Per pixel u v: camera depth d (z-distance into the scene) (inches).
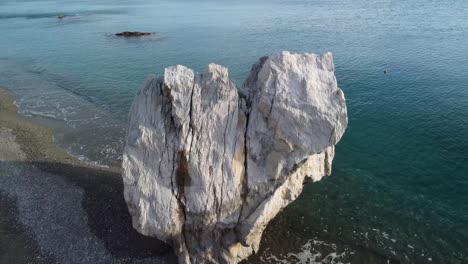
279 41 2664.9
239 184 751.1
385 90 1663.4
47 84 1985.7
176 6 5315.0
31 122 1509.6
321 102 733.9
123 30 3385.8
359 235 879.1
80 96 1801.2
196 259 757.9
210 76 794.2
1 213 952.3
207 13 4402.1
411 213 943.7
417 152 1196.5
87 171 1136.2
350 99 1592.0
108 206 962.1
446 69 1882.4
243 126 779.4
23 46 2859.3
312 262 810.2
